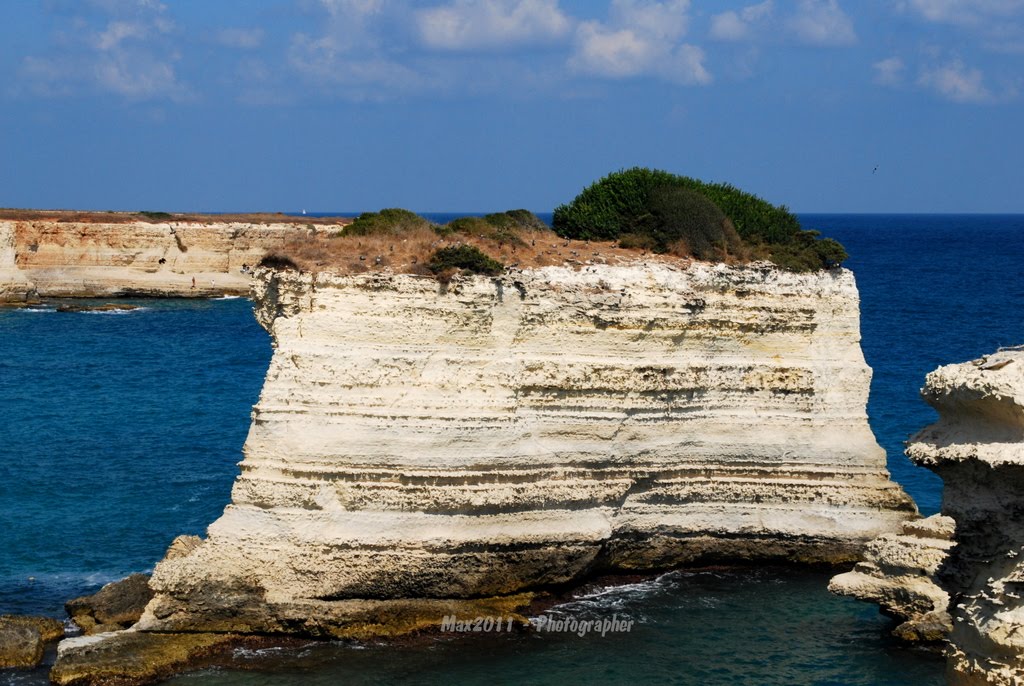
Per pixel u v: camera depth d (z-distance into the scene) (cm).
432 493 5594
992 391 3500
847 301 6825
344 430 5528
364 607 5459
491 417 5784
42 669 5072
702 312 6462
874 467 6638
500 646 5353
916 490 7831
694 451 6438
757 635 5544
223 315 18188
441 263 5872
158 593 5384
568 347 6116
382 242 6116
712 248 6944
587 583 6209
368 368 5616
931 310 18338
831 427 6656
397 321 5706
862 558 6469
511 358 5928
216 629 5362
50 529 6906
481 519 5712
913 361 13325
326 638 5375
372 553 5488
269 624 5369
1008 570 3594
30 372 12638
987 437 3603
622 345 6238
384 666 5119
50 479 8012
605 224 7362
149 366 13288
